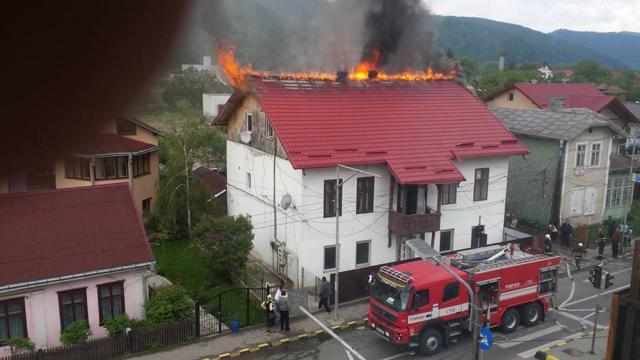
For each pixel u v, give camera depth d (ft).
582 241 93.30
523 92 146.30
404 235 76.54
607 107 134.62
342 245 73.15
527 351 56.44
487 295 58.49
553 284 63.87
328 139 73.31
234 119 90.22
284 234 75.46
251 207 85.76
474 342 44.93
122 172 89.92
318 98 80.07
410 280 53.16
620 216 110.11
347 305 68.28
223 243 70.79
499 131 86.38
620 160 111.04
